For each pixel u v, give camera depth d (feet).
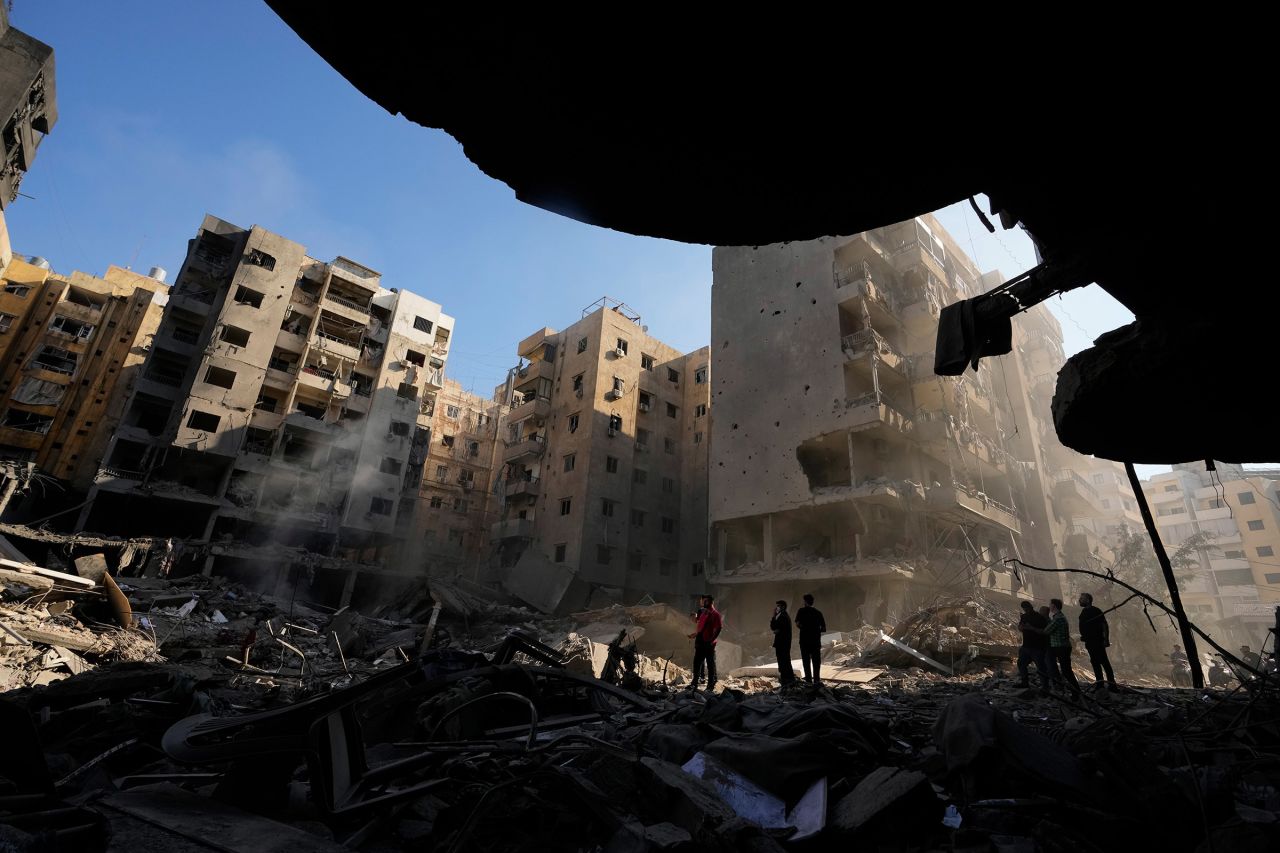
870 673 46.88
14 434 114.73
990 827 10.44
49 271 129.70
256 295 106.32
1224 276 14.56
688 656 73.77
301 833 9.18
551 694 19.62
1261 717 18.22
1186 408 21.47
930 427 88.99
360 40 9.78
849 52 9.65
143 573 78.89
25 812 7.74
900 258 99.76
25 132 69.05
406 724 15.88
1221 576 167.12
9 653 26.58
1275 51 9.17
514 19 9.34
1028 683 32.94
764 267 107.55
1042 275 19.25
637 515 124.47
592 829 9.98
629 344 136.67
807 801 10.91
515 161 11.64
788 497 88.69
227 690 24.06
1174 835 9.83
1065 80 10.12
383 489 111.55
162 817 8.95
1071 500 128.06
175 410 96.78
